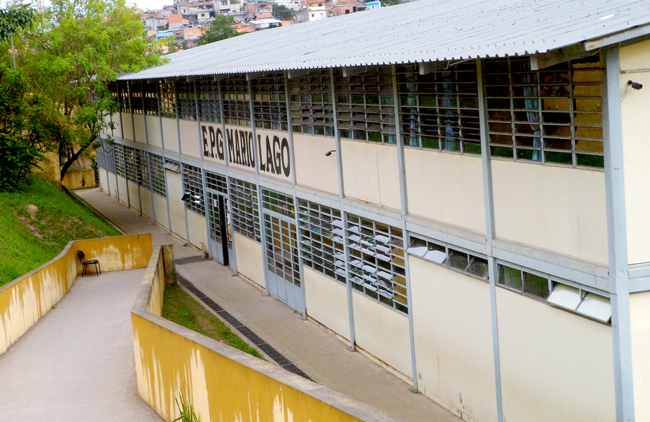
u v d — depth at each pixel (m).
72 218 23.20
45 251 19.78
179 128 24.58
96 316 14.41
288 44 18.59
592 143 7.68
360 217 13.30
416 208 11.37
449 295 10.60
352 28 17.69
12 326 12.58
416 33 12.01
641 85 7.11
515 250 8.93
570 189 8.02
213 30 87.94
